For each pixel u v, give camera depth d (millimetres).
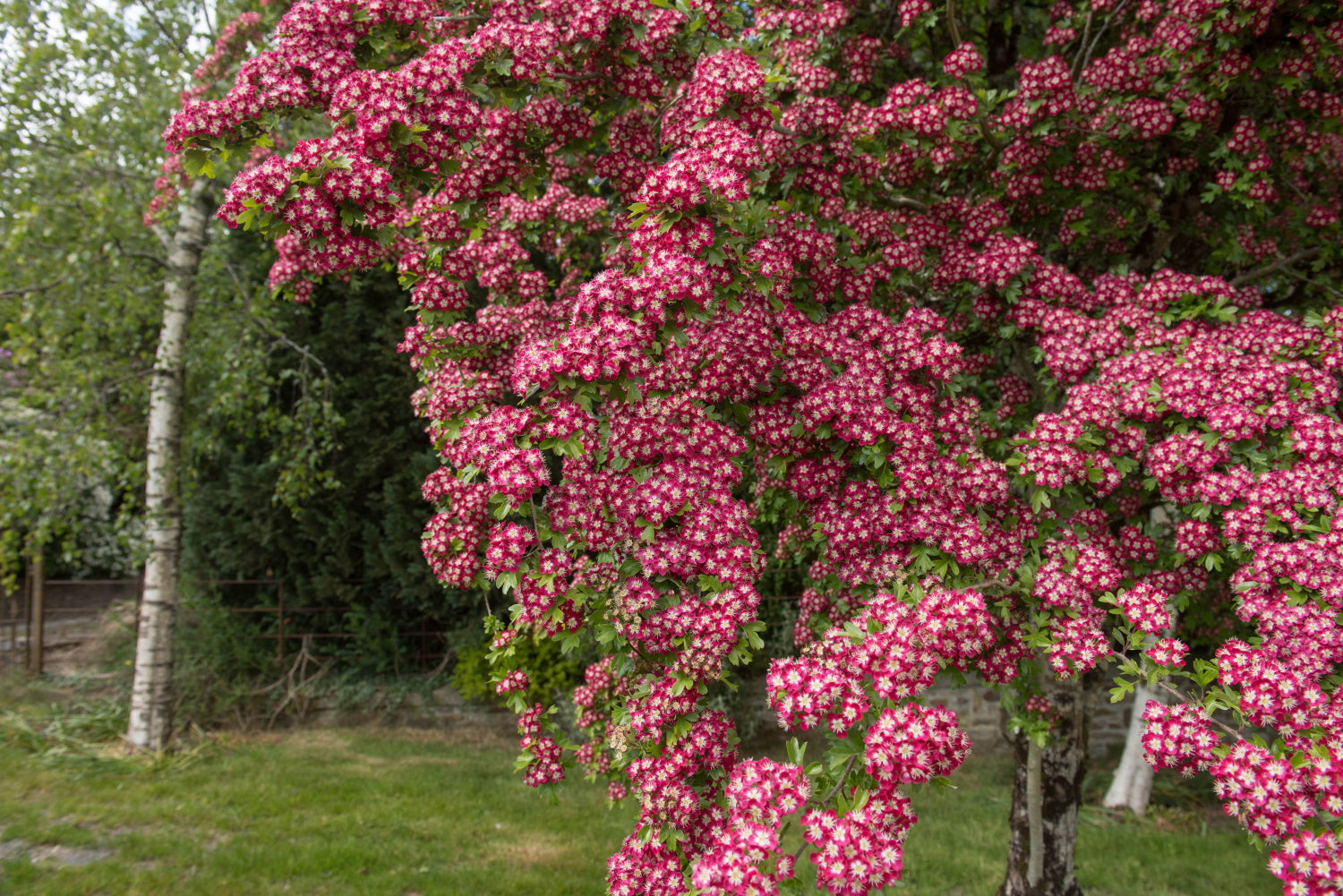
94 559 12703
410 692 9664
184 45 7613
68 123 6965
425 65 2672
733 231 2672
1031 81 3938
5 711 8047
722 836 2051
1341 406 3512
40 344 6926
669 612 2488
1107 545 3430
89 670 9711
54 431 7082
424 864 5438
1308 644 2404
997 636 2994
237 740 8367
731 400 3088
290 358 9477
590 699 3799
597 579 2584
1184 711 2238
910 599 2574
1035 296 3783
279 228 2523
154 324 8398
